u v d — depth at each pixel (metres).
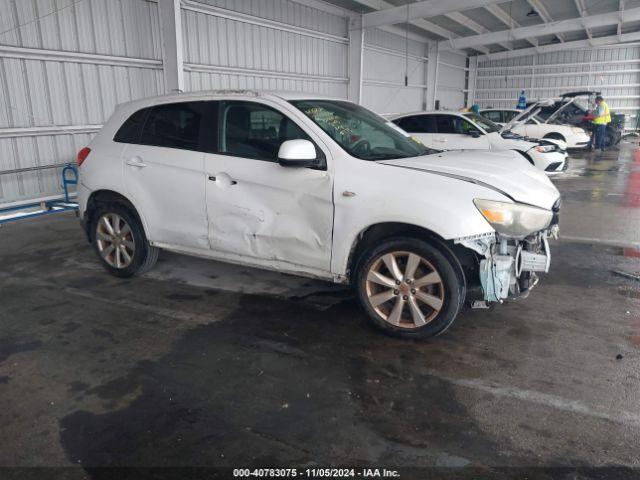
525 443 2.58
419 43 21.27
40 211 8.13
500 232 3.39
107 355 3.50
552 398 2.97
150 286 4.79
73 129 8.77
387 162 3.76
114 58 9.18
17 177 8.23
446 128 11.06
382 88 19.06
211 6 11.15
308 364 3.37
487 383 3.13
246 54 12.32
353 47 16.28
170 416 2.81
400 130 4.80
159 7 9.77
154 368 3.32
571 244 6.28
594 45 24.12
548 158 10.54
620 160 15.29
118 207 4.84
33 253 5.93
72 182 8.49
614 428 2.70
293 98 4.17
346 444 2.58
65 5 8.38
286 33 13.55
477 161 4.05
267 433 2.67
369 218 3.56
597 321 4.03
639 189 10.19
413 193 3.46
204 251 4.41
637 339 3.72
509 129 13.02
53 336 3.78
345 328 3.89
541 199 3.60
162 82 10.17
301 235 3.88
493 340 3.70
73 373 3.26
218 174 4.19
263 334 3.80
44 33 8.16
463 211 3.36
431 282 3.51
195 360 3.42
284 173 3.90
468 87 27.75
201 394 3.02
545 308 4.28
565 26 19.22
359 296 3.78
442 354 3.49
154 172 4.52
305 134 3.91
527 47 26.17
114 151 4.79
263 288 4.73
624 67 24.83
